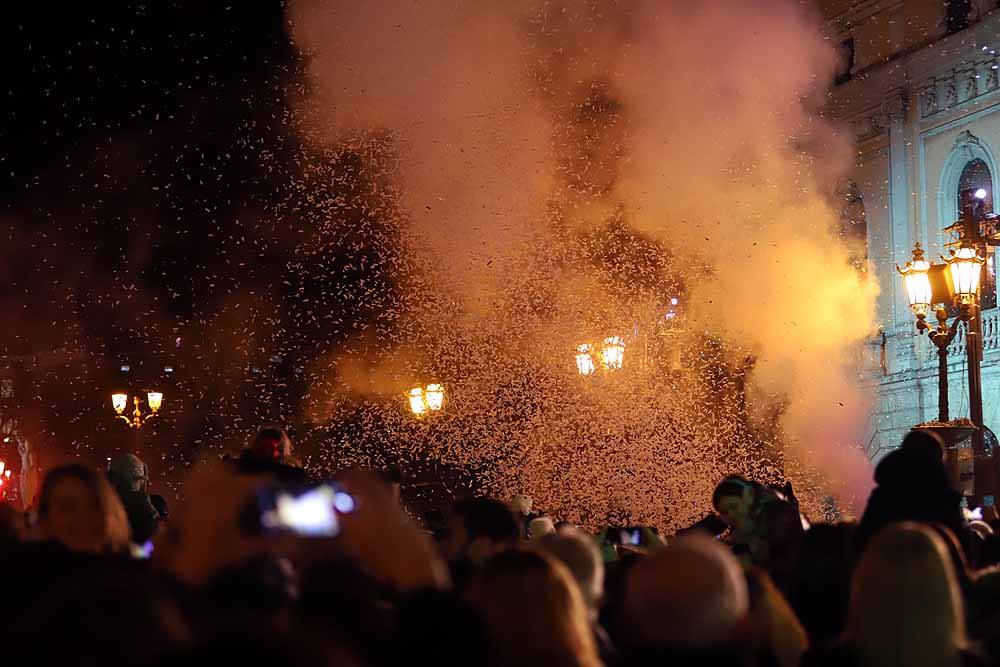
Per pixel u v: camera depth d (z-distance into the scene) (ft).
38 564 15.34
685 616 11.64
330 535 12.69
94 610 8.73
